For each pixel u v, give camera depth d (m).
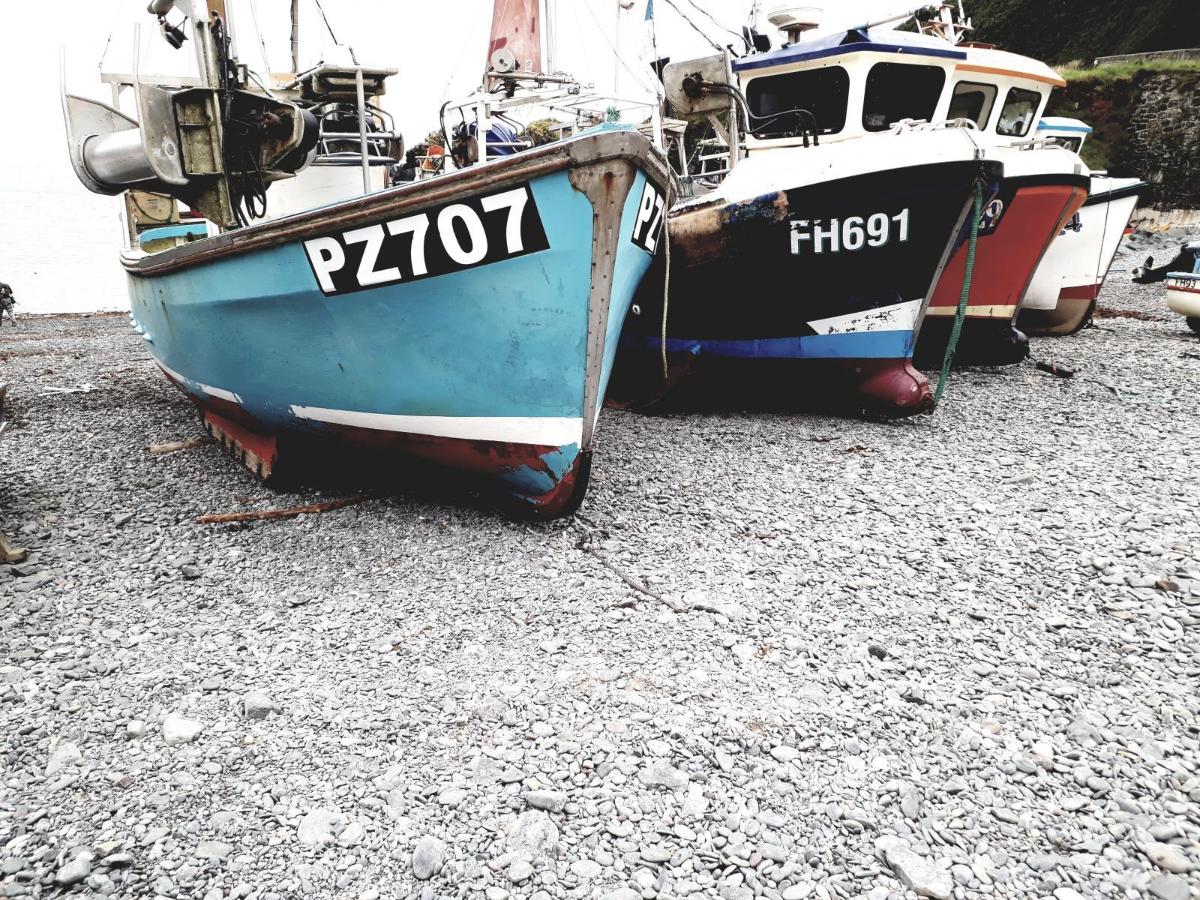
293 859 2.15
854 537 4.14
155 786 2.42
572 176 3.29
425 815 2.29
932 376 8.07
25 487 5.09
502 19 7.23
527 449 4.05
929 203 5.36
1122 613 3.34
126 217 7.01
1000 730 2.64
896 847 2.16
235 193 4.60
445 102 5.25
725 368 6.62
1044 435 5.94
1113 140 27.44
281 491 5.00
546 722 2.69
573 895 2.02
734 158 6.75
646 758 2.51
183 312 4.99
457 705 2.80
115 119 4.84
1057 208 7.21
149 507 4.72
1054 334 10.59
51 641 3.23
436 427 4.22
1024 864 2.12
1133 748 2.54
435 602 3.53
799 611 3.40
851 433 6.03
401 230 3.58
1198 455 5.39
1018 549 3.97
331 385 4.32
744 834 2.22
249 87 5.15
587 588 3.62
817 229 5.59
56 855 2.16
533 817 2.26
